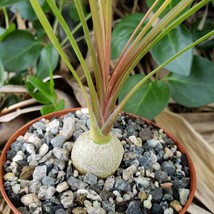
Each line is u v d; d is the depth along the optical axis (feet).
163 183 0.39
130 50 0.35
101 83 0.35
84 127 0.43
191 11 0.31
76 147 0.39
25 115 0.53
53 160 0.40
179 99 0.55
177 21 0.32
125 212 0.37
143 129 0.44
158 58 0.51
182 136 0.54
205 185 0.49
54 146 0.41
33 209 0.36
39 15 0.27
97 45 0.34
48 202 0.37
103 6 0.34
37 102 0.54
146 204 0.37
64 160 0.40
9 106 0.54
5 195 0.37
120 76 0.35
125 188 0.38
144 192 0.38
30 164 0.39
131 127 0.44
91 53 0.33
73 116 0.44
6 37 0.55
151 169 0.40
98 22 0.33
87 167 0.38
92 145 0.38
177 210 0.37
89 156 0.38
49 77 0.54
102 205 0.36
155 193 0.38
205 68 0.55
